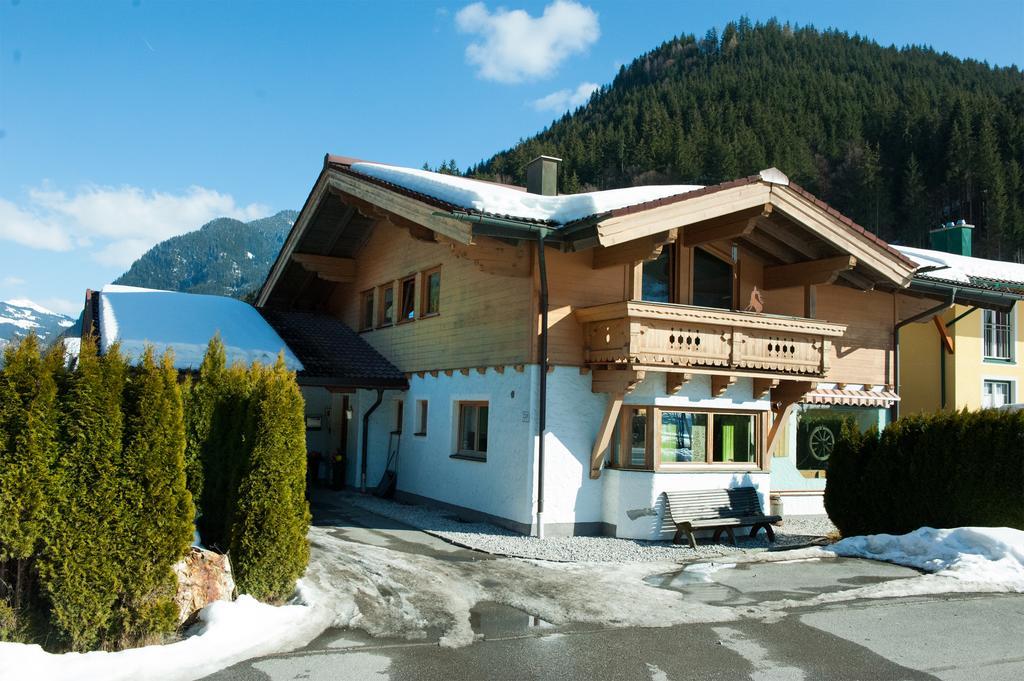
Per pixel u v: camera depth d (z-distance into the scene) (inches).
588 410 538.6
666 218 487.2
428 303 691.4
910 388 860.0
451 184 572.4
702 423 556.7
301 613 310.8
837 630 307.7
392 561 428.1
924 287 681.0
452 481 621.3
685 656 276.5
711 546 506.6
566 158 3688.5
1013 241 2674.7
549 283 526.9
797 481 682.2
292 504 329.4
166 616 278.8
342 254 834.2
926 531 443.2
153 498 280.4
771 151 3380.9
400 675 253.0
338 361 721.6
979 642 293.7
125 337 653.3
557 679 252.7
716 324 518.0
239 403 345.7
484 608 336.8
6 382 258.4
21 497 255.8
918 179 3137.3
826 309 691.4
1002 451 440.1
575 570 415.5
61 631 263.7
